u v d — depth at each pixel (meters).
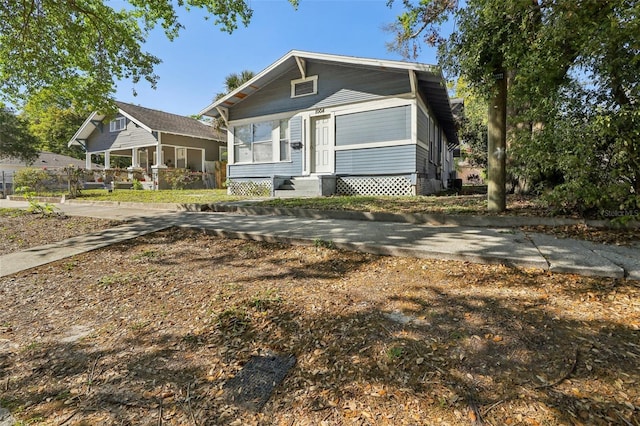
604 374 1.65
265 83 11.38
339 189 10.26
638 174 3.90
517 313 2.29
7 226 6.35
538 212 5.18
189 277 3.40
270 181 11.50
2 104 9.93
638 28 3.32
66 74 9.27
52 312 2.77
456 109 16.25
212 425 1.49
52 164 24.86
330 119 10.38
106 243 4.84
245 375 1.83
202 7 9.27
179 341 2.22
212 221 6.01
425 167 10.66
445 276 3.06
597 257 3.19
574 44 3.95
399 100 9.26
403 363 1.83
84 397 1.72
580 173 4.11
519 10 4.24
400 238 4.23
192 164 20.12
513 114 6.37
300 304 2.62
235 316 2.50
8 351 2.20
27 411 1.63
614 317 2.18
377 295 2.72
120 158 29.38
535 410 1.45
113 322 2.55
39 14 8.09
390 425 1.43
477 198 8.03
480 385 1.63
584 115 4.12
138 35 9.76
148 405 1.64
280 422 1.49
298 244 4.32
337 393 1.65
